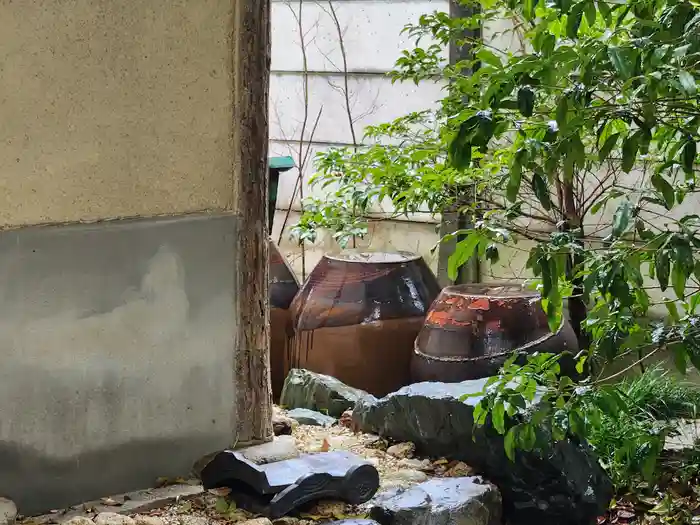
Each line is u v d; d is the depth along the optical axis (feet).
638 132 6.89
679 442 11.69
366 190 14.14
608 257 7.61
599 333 8.39
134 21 8.92
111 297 9.03
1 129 8.28
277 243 20.47
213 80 9.50
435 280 15.16
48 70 8.48
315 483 9.04
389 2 18.13
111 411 9.13
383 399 11.44
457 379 12.82
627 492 10.78
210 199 9.60
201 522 8.62
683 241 6.91
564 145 7.16
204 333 9.66
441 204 13.75
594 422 8.48
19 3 8.26
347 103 18.76
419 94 17.85
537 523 9.90
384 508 8.99
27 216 8.48
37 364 8.65
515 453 9.78
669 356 14.53
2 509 8.30
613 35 7.37
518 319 12.85
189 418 9.63
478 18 13.80
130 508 8.84
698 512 10.26
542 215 15.55
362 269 14.40
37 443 8.73
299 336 14.46
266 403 10.19
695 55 6.68
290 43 19.94
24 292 8.52
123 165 9.00
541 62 7.22
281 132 20.44
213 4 9.41
